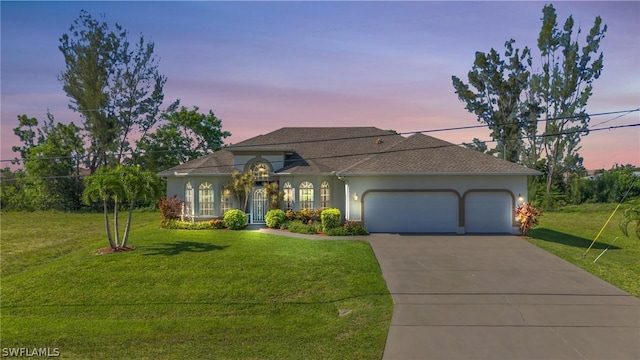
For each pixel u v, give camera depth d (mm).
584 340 9797
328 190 26672
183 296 13547
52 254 21234
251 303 12961
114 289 14227
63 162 45594
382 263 16672
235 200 27000
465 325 10727
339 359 9266
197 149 50656
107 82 47031
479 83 49969
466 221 23453
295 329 11094
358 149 29812
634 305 12031
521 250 18953
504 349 9398
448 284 14023
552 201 44219
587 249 19891
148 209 44656
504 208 23406
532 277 14766
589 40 45031
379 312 11742
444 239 21531
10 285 14898
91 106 45906
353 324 11109
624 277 14898
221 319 11875
